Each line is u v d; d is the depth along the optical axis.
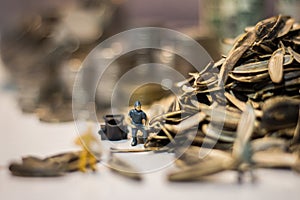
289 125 0.20
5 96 0.31
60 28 0.34
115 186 0.18
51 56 0.32
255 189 0.18
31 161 0.20
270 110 0.20
